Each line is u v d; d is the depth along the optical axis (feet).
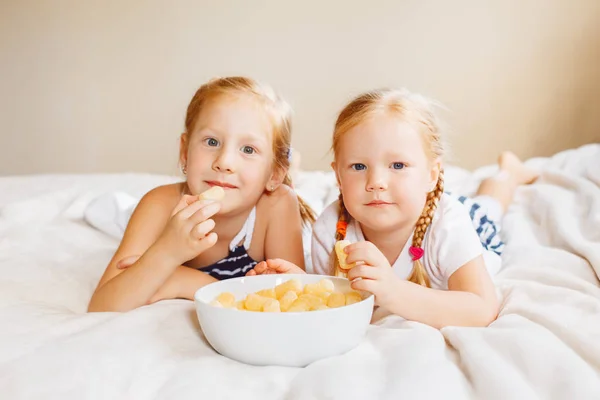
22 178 6.86
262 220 4.00
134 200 5.22
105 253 4.32
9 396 2.11
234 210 3.60
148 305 3.08
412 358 2.26
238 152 3.51
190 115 3.73
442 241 3.32
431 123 3.37
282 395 2.14
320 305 2.53
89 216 5.08
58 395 2.11
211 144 3.54
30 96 11.06
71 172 11.12
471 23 10.02
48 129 11.10
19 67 11.00
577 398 2.03
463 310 2.92
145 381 2.21
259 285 3.03
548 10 9.78
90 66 10.93
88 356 2.32
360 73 10.41
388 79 10.35
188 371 2.27
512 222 4.69
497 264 3.91
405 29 10.23
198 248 2.97
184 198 3.15
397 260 3.48
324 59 10.48
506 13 9.90
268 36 10.57
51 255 4.19
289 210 4.06
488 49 10.00
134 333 2.56
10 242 4.46
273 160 3.75
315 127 10.61
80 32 10.88
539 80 9.90
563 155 6.44
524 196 5.32
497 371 2.14
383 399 2.03
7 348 2.44
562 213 4.45
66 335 2.64
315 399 2.06
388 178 3.17
